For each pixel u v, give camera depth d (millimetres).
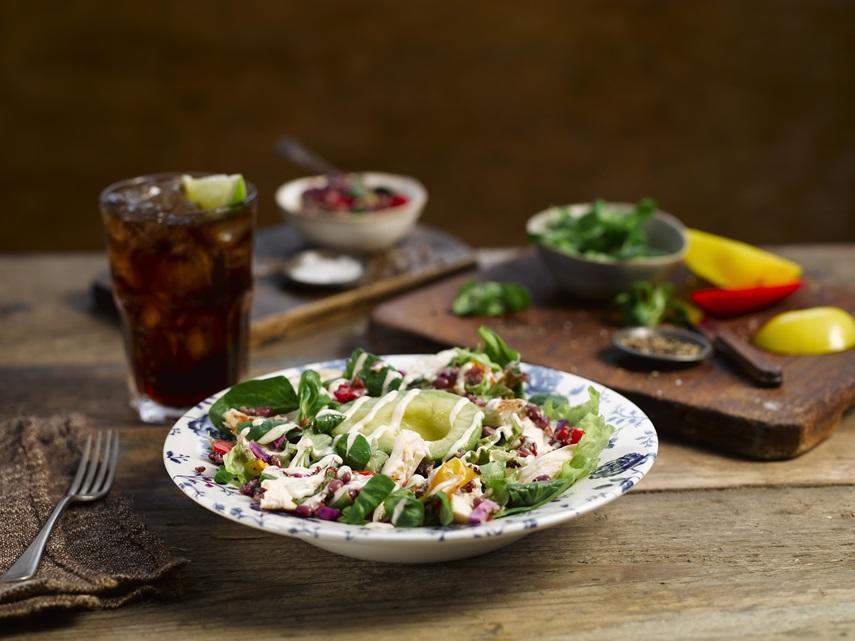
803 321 1053
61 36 2400
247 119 2494
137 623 760
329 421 813
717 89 2504
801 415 930
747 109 2512
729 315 1131
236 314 994
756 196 2576
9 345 1126
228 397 848
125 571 777
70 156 2488
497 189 2576
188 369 983
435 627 757
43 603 748
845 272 1292
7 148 2469
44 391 1036
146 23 2408
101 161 2498
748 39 2463
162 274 952
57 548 795
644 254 1175
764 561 814
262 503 750
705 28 2461
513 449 818
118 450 937
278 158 2527
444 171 2561
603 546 826
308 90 2482
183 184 997
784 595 783
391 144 2535
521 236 2615
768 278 1195
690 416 952
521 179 2574
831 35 2457
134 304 971
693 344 1051
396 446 785
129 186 991
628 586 790
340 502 761
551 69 2494
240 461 800
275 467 789
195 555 818
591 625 757
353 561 812
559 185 2578
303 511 752
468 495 761
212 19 2418
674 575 800
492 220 2602
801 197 2572
